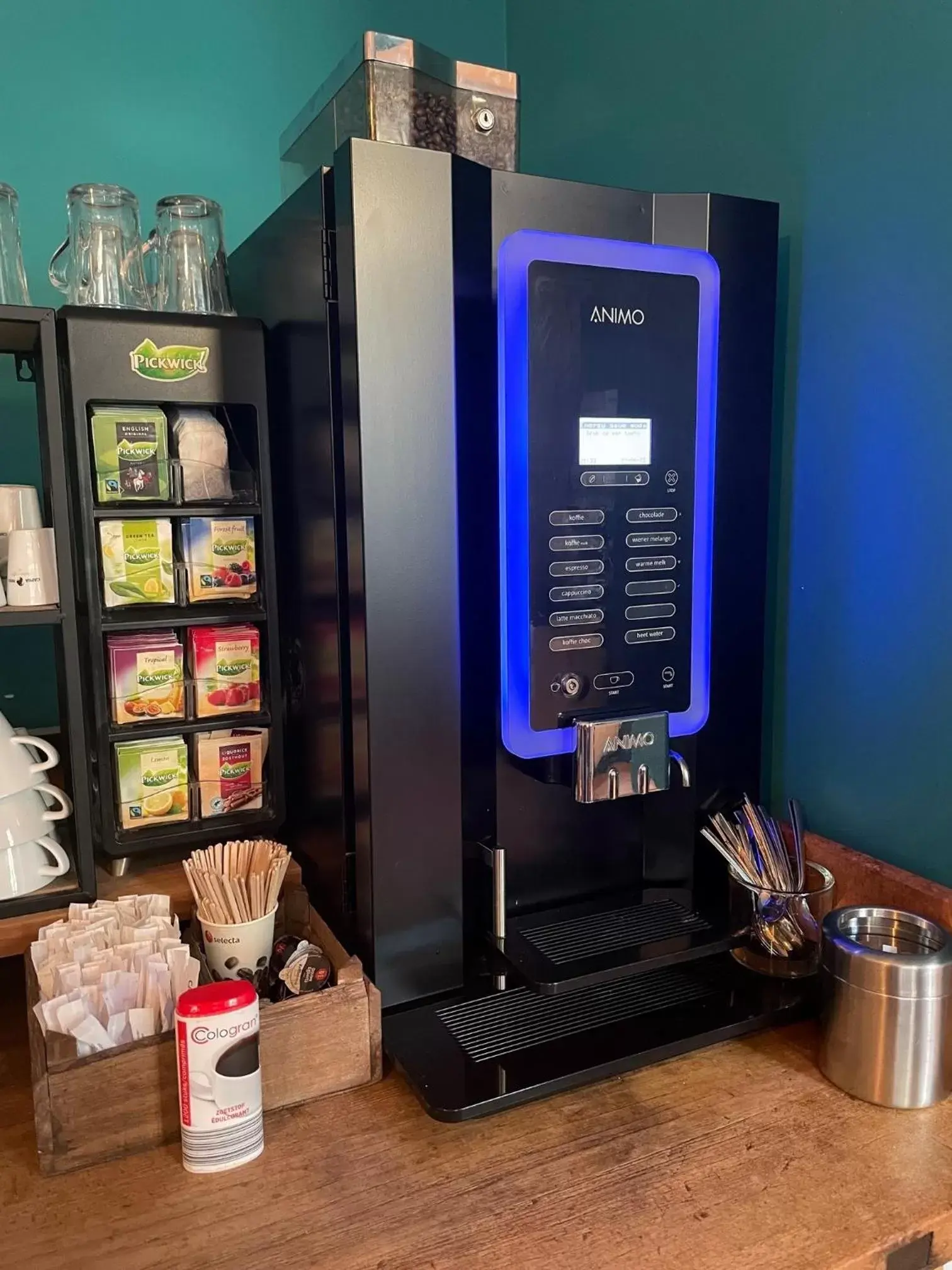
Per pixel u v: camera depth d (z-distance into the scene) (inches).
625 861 34.8
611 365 30.3
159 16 42.4
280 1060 26.6
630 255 30.7
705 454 32.7
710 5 37.9
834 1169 24.5
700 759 34.2
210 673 34.5
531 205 29.5
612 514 30.9
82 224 36.5
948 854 31.9
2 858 30.5
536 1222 22.7
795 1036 30.5
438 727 29.5
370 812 28.9
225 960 29.7
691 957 30.0
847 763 35.4
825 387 34.7
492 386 29.5
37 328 31.4
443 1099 25.7
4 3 39.7
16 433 41.9
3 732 31.0
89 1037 24.9
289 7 45.0
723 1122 26.2
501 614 30.3
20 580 30.8
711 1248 21.9
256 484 35.0
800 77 34.4
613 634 31.4
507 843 32.2
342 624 29.8
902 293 31.7
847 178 33.1
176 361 33.2
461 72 34.9
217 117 44.1
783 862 33.1
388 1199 23.5
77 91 41.3
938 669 31.7
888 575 33.1
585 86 45.5
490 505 29.8
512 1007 30.3
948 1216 23.0
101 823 34.9
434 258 27.9
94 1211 23.2
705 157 38.9
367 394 27.4
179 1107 25.3
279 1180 24.2
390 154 27.1
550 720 30.8
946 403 30.7
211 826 34.9
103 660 33.3
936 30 29.7
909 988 26.0
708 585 33.4
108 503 32.9
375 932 29.5
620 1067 27.6
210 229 38.2
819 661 36.0
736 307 32.7
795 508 36.4
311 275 30.0
